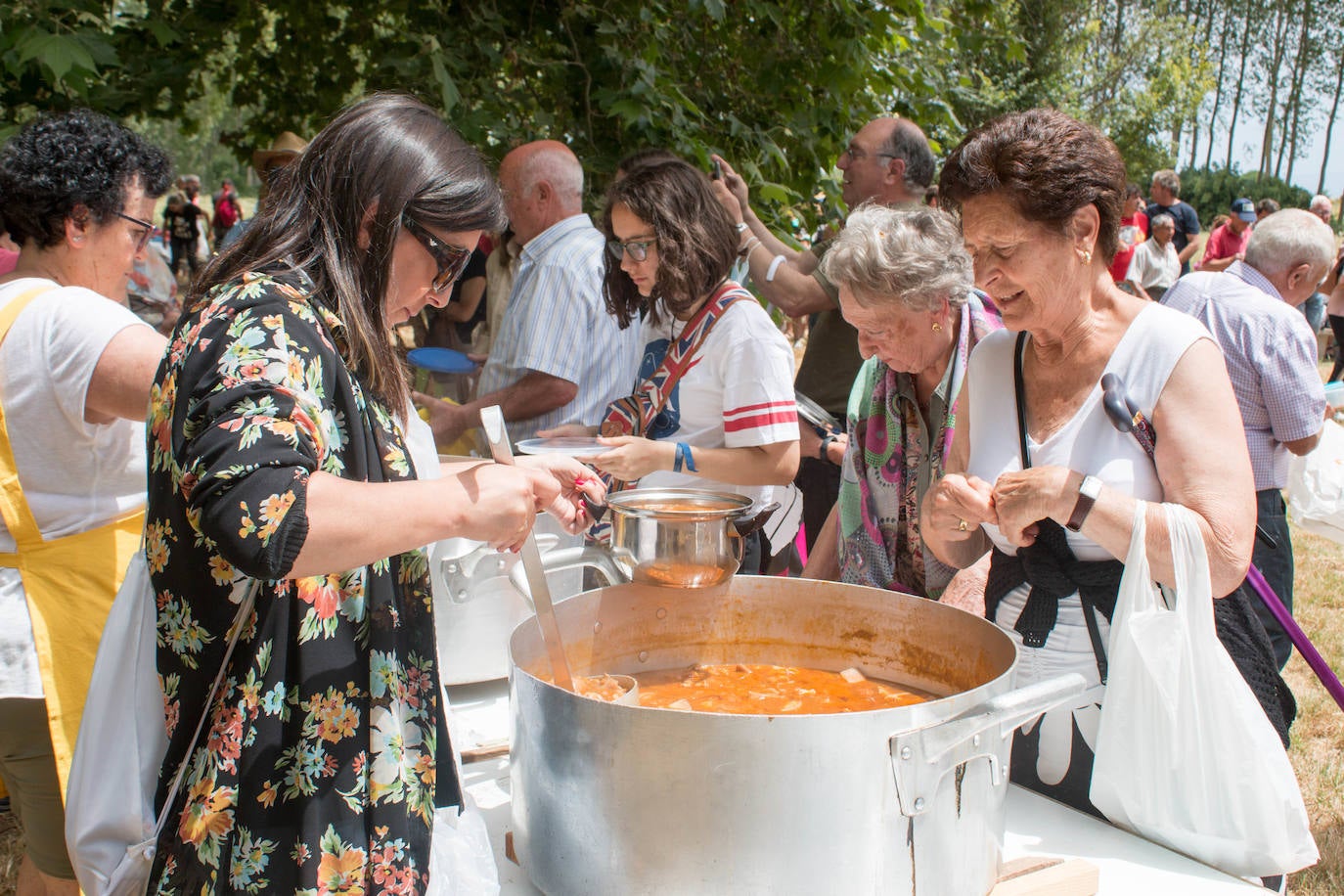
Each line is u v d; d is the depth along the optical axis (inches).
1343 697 69.3
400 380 48.9
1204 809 56.2
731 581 68.8
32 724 73.7
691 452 91.2
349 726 44.9
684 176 93.3
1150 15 1015.0
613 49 166.4
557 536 75.9
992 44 229.5
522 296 128.0
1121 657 55.7
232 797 43.5
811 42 185.8
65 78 141.6
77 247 77.3
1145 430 59.7
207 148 1025.5
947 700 44.4
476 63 172.4
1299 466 125.3
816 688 64.6
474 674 74.1
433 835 49.7
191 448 40.8
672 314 96.0
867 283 77.3
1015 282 59.4
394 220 46.0
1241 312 120.6
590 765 45.6
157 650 46.3
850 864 43.6
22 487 71.6
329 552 40.4
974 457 68.0
